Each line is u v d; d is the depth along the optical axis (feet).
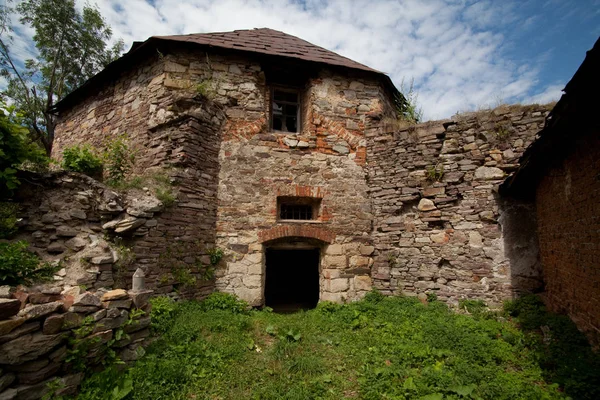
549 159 16.11
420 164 23.86
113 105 26.48
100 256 14.97
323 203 24.48
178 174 19.54
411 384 12.24
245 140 23.52
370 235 25.30
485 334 16.60
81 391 9.86
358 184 25.54
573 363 12.66
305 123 26.00
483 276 21.22
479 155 22.27
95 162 22.71
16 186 14.03
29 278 12.39
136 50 23.44
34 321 9.09
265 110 25.04
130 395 10.28
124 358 11.62
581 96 10.01
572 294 14.98
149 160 21.79
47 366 9.24
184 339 14.47
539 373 13.14
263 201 23.22
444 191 22.94
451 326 17.34
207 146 21.80
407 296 23.25
